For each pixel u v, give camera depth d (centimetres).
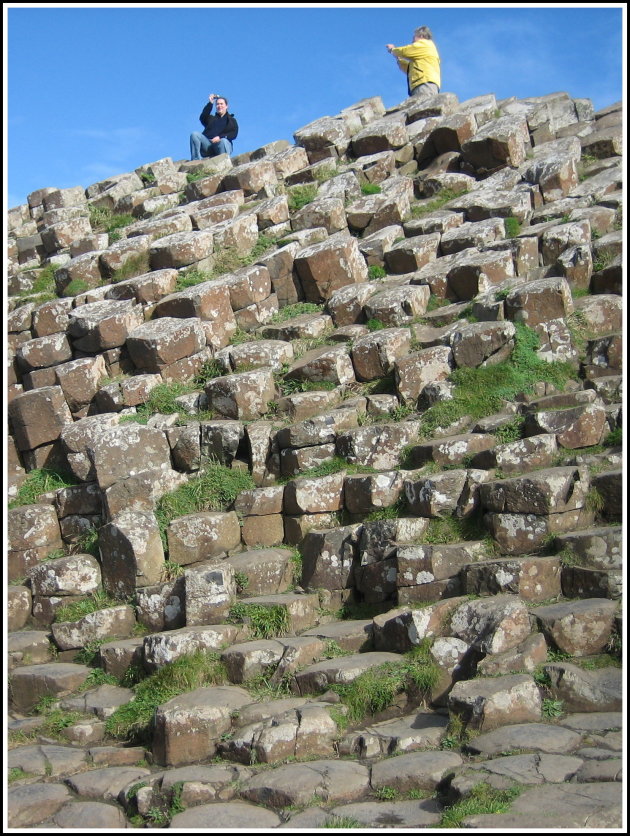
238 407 979
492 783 505
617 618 612
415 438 874
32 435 1037
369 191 1398
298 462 890
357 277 1175
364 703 628
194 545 848
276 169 1530
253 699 657
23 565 923
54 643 817
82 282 1315
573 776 502
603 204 1180
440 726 593
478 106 1569
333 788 540
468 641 640
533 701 575
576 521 713
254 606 757
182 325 1080
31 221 1734
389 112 1770
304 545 832
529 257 1081
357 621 752
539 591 668
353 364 1001
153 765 624
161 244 1275
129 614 812
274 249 1288
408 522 769
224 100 1853
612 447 778
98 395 1055
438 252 1193
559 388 886
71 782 606
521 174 1326
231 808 542
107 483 911
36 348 1145
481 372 904
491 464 782
